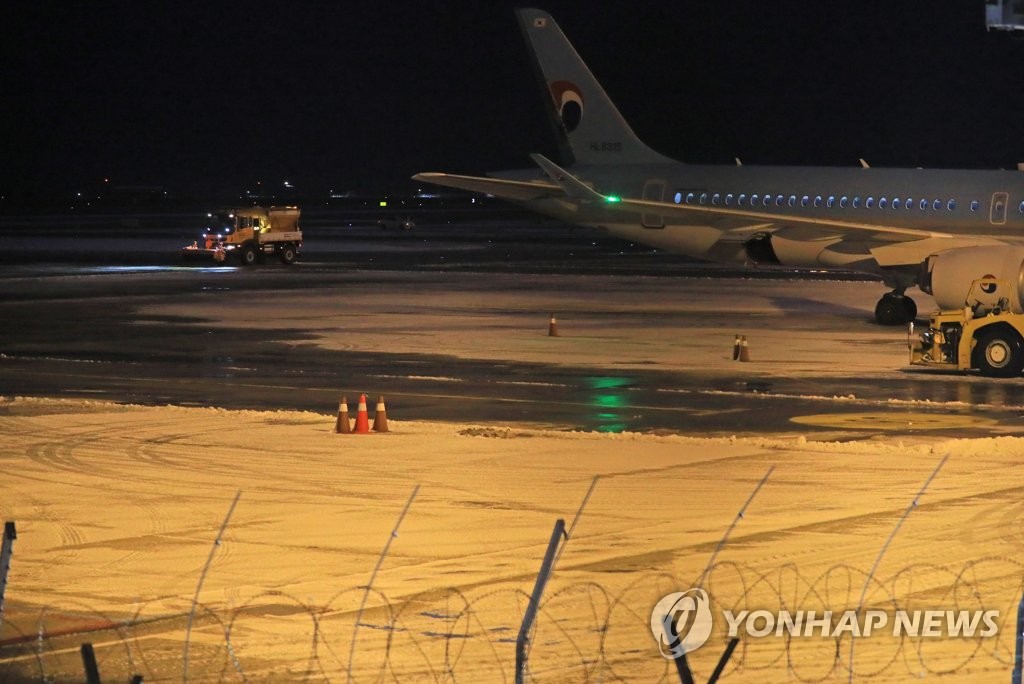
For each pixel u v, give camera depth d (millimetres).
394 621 15211
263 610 15641
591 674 13445
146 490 22375
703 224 60156
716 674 12859
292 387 36125
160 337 48812
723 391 35250
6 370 39594
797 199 63656
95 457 25328
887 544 18438
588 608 15617
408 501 21516
